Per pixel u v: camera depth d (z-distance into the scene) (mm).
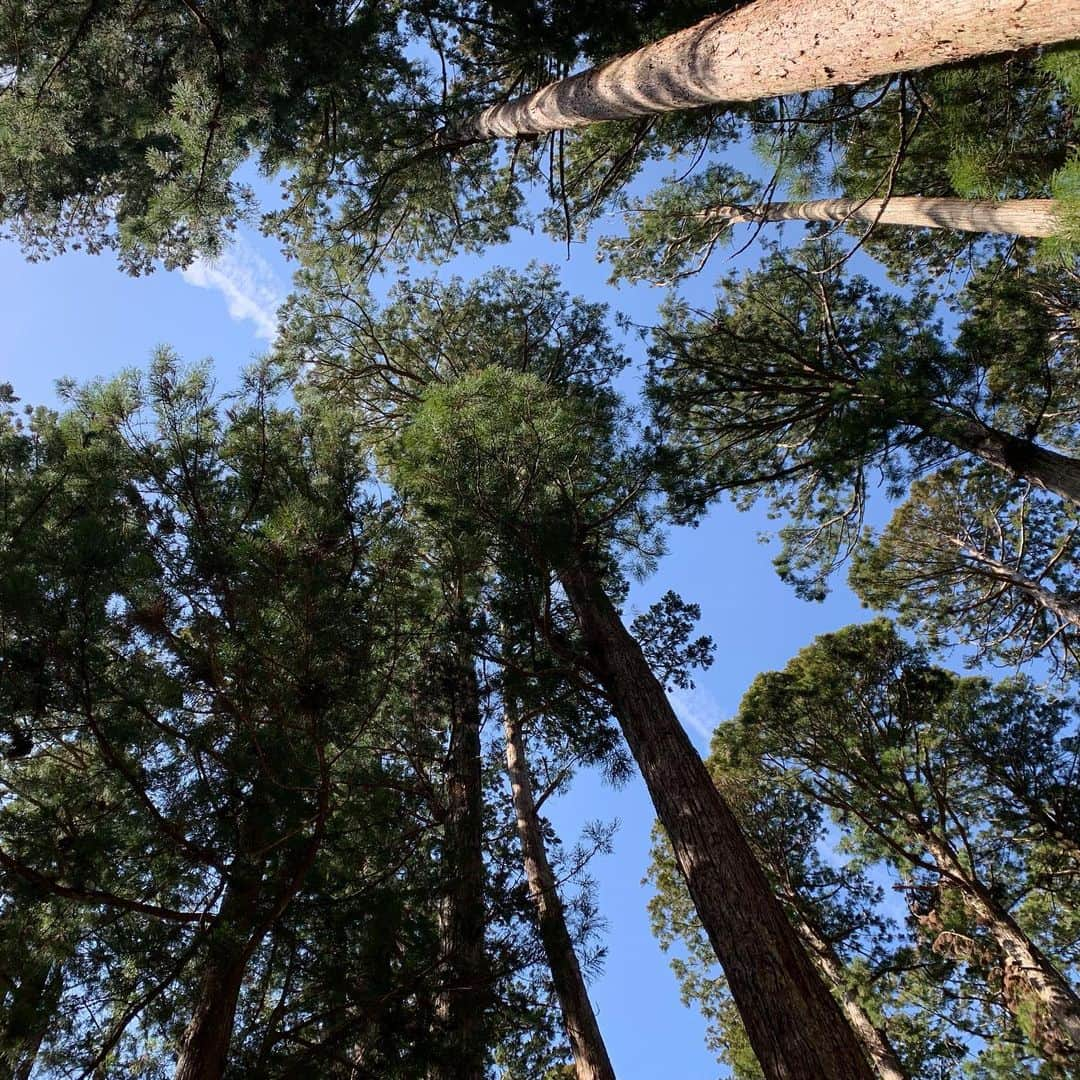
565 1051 7004
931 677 11281
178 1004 3809
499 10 6852
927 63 3148
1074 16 2533
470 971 4918
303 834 4117
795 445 10516
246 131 6059
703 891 4488
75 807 3969
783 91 3867
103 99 5461
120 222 6656
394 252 9586
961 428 7789
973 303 10672
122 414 4445
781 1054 3613
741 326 10555
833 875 11609
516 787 8328
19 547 3838
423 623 5391
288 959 4184
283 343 9648
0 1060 3350
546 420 5320
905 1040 10688
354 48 5789
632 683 5855
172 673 4105
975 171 4672
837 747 11320
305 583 4145
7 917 3428
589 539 6430
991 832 11164
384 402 10328
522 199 9648
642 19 6738
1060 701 10977
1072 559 11625
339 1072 4055
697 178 9680
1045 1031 8102
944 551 13164
